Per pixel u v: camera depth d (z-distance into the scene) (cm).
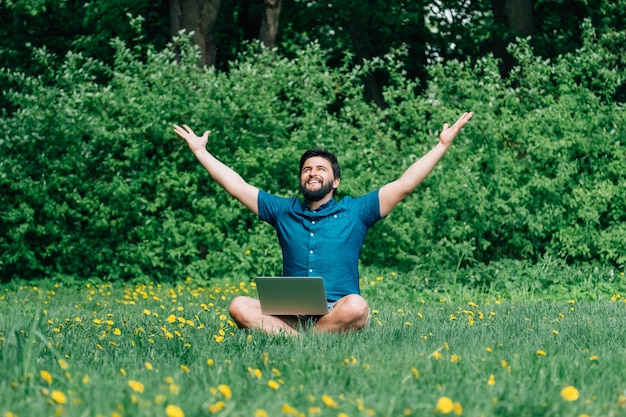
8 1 1515
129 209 1215
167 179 1204
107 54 1630
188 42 1260
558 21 1648
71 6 1694
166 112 1195
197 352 452
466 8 1753
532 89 1203
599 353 441
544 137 1173
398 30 1742
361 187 1175
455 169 1170
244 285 1177
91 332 583
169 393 308
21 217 1211
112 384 329
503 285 1134
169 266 1223
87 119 1194
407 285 1132
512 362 391
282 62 1231
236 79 1231
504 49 1534
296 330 558
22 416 281
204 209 1216
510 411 296
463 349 444
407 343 489
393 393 316
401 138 1245
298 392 322
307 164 573
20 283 1210
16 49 1733
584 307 789
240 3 1755
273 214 585
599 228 1206
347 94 1259
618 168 1180
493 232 1198
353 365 379
